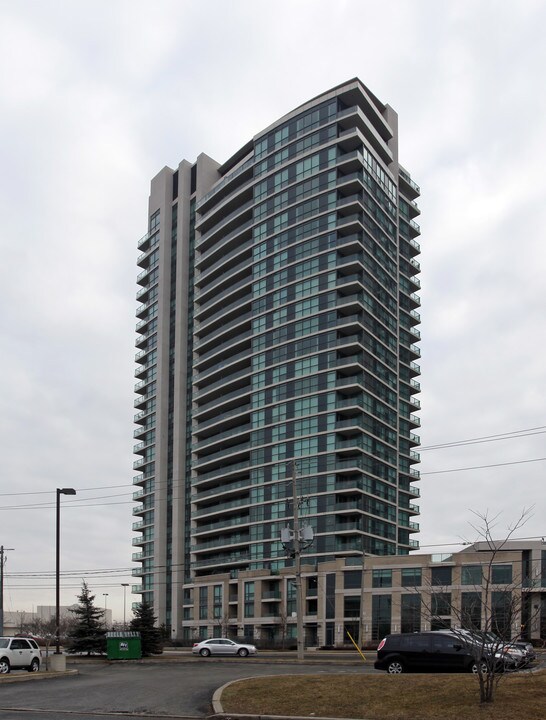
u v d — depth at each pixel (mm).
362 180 105688
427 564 81812
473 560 77500
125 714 19484
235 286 117312
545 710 15734
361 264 102062
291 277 108250
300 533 45844
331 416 99312
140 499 130250
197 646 53656
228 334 118938
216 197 127750
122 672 35625
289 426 103250
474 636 18109
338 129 108125
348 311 103125
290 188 111562
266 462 104688
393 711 17109
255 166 118062
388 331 110000
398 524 105625
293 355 105188
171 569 118875
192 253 133000
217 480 114500
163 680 28484
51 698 23281
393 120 122250
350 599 86562
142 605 61906
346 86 108938
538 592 69750
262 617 96500
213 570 113125
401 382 112625
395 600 83125
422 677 21281
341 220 104500
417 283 120812
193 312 129250
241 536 105812
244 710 18766
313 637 90812
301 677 23469
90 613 56188
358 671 30750
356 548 93625
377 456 101500
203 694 22984
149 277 139750
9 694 24703
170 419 127062
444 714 16234
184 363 127875
